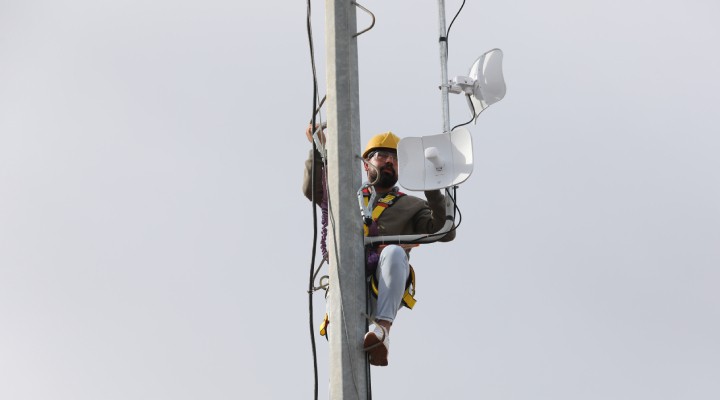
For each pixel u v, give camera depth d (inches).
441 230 487.5
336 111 458.0
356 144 456.1
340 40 466.9
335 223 444.8
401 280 466.3
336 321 434.0
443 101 512.7
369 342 429.1
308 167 524.7
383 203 526.0
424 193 487.5
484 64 528.4
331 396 427.5
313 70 486.6
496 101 522.9
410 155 486.3
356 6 473.7
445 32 524.4
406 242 483.2
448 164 480.7
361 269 442.6
